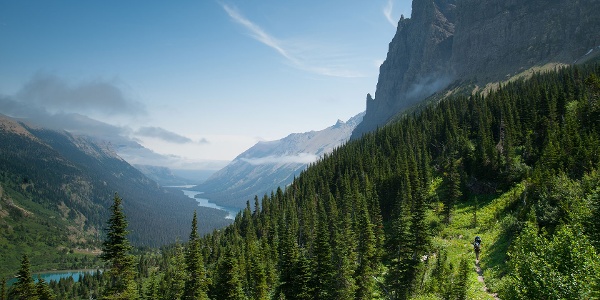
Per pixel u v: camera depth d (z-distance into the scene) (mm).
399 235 45344
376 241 65312
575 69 146625
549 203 52406
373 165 121750
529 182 68188
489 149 92625
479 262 50062
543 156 77312
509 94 149500
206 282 49875
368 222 60656
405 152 117812
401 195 88125
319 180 138625
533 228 37438
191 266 48906
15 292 44969
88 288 190750
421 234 45031
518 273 29562
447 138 122312
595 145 71250
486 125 117625
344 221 77312
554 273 25781
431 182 103312
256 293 61562
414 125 155750
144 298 83812
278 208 131875
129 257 38500
